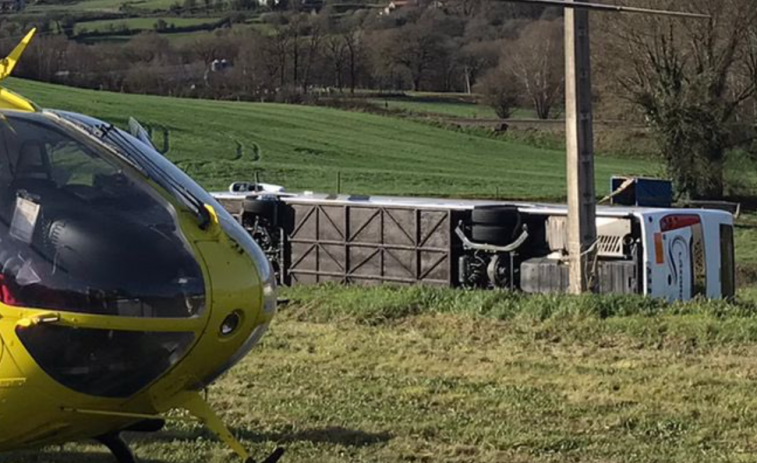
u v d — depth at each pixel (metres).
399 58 94.00
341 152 64.62
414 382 10.24
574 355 11.67
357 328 13.64
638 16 45.88
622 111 48.34
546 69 83.06
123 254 5.33
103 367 5.23
